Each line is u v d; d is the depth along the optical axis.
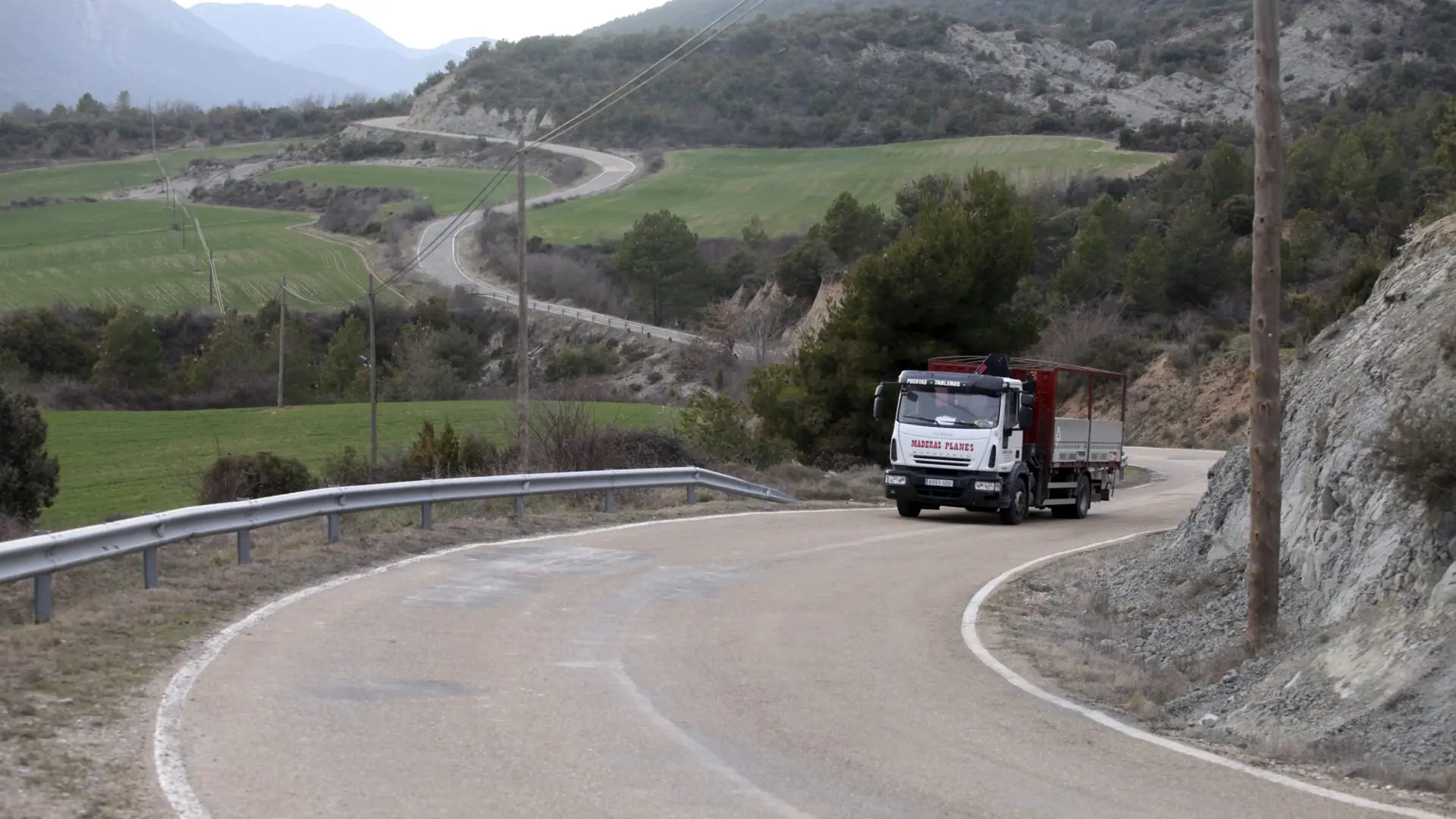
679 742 7.96
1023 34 190.00
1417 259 15.89
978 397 24.61
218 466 34.56
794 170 137.00
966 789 7.16
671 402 69.94
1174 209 85.31
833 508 27.27
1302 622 11.81
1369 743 8.48
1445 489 10.27
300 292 101.44
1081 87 175.38
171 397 76.56
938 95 166.50
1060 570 17.92
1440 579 9.78
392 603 12.66
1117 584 16.47
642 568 15.93
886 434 39.41
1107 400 42.44
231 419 63.97
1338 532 12.26
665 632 11.87
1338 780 7.70
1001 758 7.91
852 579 16.00
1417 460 10.31
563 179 143.88
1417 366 12.84
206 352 82.88
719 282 105.56
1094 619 14.19
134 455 52.56
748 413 38.16
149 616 11.23
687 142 155.12
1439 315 13.48
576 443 28.88
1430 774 7.67
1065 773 7.60
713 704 9.07
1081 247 72.81
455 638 11.09
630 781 7.06
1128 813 6.78
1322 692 9.65
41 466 34.72
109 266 108.56
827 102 161.75
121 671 9.24
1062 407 30.33
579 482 21.23
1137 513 29.06
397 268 108.81
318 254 115.19
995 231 39.84
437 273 107.94
